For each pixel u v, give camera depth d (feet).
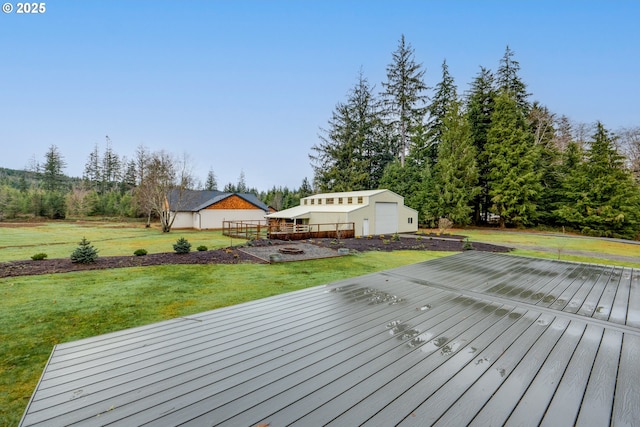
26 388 10.39
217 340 9.72
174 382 7.26
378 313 12.14
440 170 84.48
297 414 6.03
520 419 5.88
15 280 23.88
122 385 7.14
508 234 68.85
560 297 14.25
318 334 10.12
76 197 120.37
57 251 40.32
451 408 6.20
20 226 87.04
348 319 11.50
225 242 52.90
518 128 81.66
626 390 6.85
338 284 16.75
